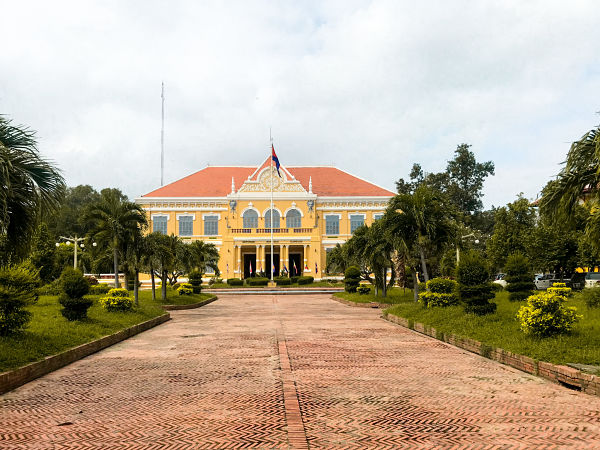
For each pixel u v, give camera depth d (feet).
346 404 25.89
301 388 29.48
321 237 223.10
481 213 249.55
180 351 44.14
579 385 28.53
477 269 51.85
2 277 37.73
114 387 30.19
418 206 80.33
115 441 20.51
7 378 29.37
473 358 39.63
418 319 59.98
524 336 38.50
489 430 21.52
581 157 35.55
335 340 50.70
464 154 246.68
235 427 22.13
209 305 112.57
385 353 42.24
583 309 50.88
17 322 38.27
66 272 53.47
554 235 110.52
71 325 48.60
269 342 49.44
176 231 222.28
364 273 126.41
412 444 19.85
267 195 222.07
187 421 23.12
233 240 216.95
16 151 34.40
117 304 64.69
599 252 39.32
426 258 86.38
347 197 224.74
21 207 35.42
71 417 24.02
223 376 33.09
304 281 188.55
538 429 21.61
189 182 236.22
